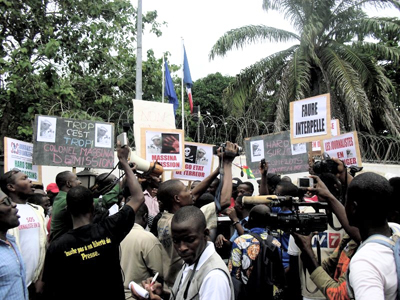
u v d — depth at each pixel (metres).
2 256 3.22
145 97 14.81
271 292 3.84
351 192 2.14
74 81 13.46
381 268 1.91
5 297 3.19
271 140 7.54
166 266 3.63
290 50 16.22
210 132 10.95
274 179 6.62
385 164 11.96
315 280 2.62
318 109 6.38
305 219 2.76
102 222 3.09
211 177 3.78
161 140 6.68
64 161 6.38
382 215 2.08
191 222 2.37
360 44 15.49
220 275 2.29
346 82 14.24
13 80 10.91
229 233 6.46
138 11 11.04
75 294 2.87
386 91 15.16
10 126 12.97
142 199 3.25
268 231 4.21
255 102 16.66
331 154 6.94
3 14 12.35
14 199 4.40
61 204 4.00
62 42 12.91
